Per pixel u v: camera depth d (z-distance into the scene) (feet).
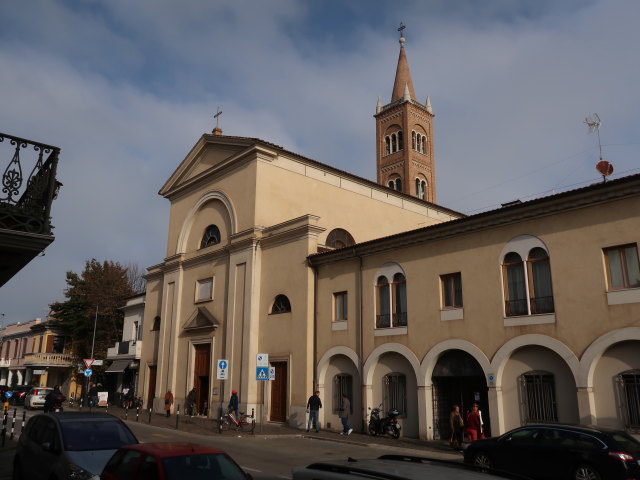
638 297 50.60
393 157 204.95
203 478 23.07
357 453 55.88
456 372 64.75
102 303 165.89
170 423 84.94
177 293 111.96
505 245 61.82
